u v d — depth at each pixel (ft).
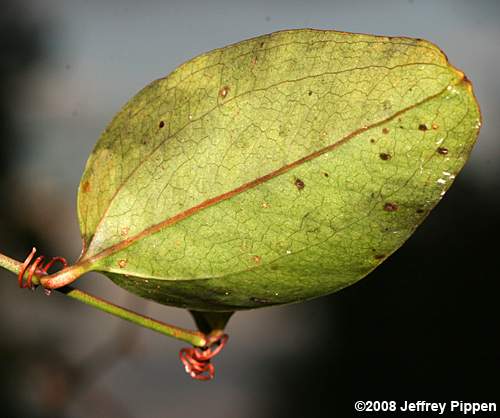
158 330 0.95
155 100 0.91
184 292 0.91
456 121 0.86
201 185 0.90
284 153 0.89
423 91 0.86
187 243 0.91
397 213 0.88
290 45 0.89
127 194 0.92
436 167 0.87
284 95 0.89
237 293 0.91
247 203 0.89
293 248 0.89
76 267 0.92
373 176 0.87
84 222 0.92
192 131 0.91
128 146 0.92
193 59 0.91
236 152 0.90
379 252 0.88
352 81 0.87
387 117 0.87
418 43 0.86
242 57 0.90
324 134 0.88
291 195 0.89
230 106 0.90
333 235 0.89
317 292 0.90
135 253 0.91
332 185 0.88
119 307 0.94
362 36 0.87
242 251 0.90
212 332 0.97
